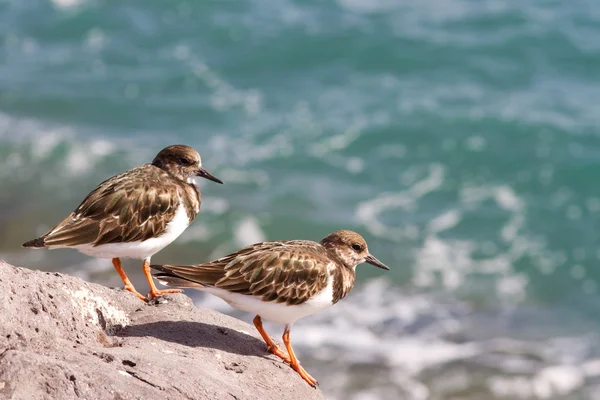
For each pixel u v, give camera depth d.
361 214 22.41
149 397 6.14
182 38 33.12
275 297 7.50
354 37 32.56
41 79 29.75
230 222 21.44
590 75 30.39
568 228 22.08
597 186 23.98
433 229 21.81
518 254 20.78
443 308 18.16
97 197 8.30
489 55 31.56
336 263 7.96
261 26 33.56
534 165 25.02
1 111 26.95
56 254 18.88
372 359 16.05
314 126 27.02
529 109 27.92
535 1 35.72
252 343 7.99
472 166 25.05
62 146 24.55
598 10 34.62
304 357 15.93
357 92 29.44
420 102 28.50
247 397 6.73
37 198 21.89
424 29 33.28
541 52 31.70
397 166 25.02
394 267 19.86
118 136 26.03
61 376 5.85
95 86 29.47
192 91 29.53
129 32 33.56
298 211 22.31
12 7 35.31
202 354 7.39
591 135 26.31
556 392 15.52
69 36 33.38
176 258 19.77
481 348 16.69
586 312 18.47
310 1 35.84
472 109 27.91
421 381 15.52
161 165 9.01
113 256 8.39
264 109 28.28
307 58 31.69
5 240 19.89
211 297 17.23
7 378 5.66
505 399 15.27
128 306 8.08
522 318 18.06
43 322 6.52
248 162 24.80
